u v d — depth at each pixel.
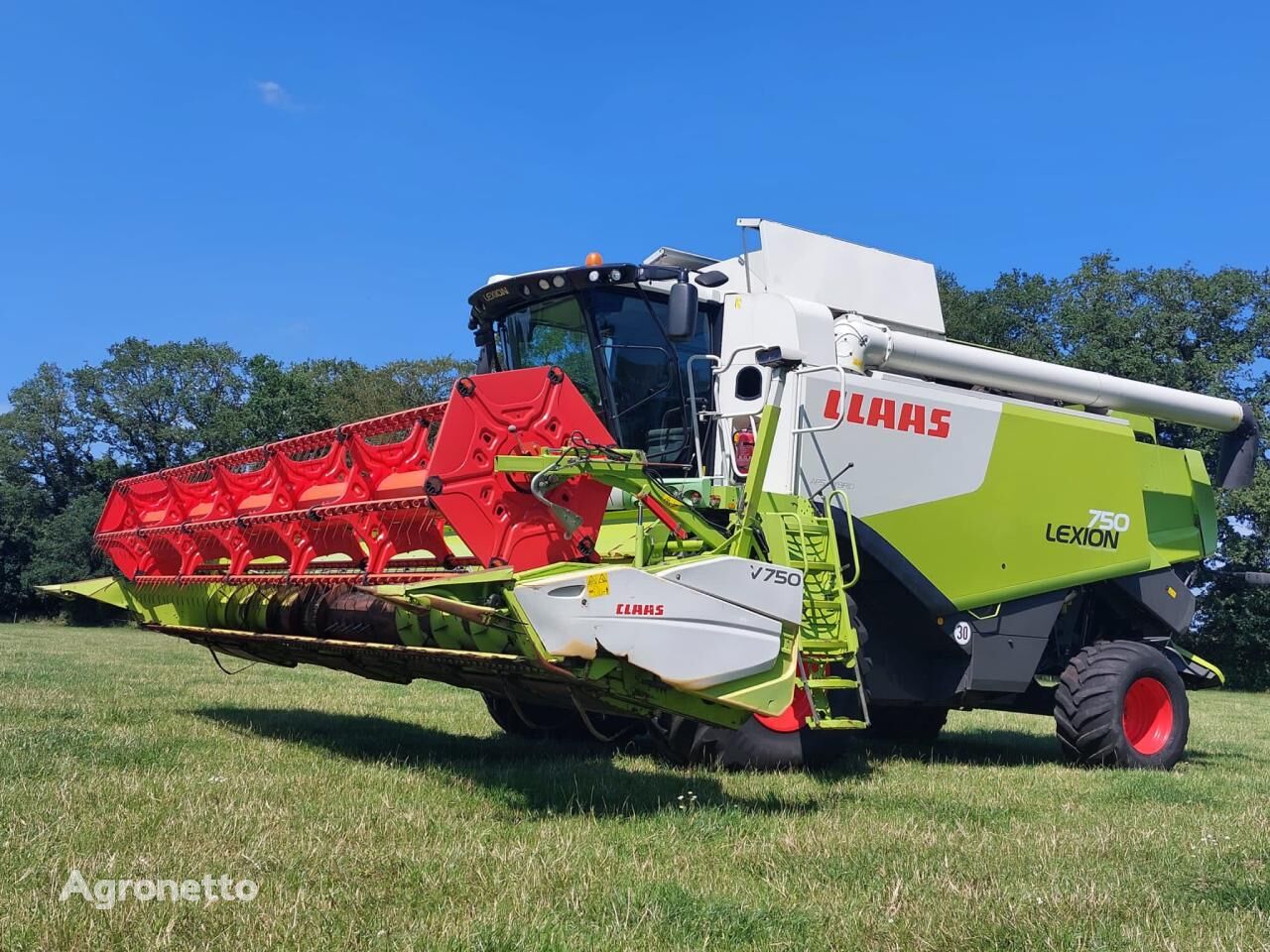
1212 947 3.76
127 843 4.54
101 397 60.28
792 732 7.26
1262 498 31.72
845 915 3.95
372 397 51.03
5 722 8.17
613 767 7.02
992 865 4.79
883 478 8.02
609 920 3.80
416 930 3.58
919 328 9.45
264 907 3.73
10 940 3.36
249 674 14.28
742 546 6.31
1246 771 9.26
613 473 5.86
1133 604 9.95
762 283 8.78
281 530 6.68
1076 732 8.95
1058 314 38.88
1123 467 9.77
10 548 53.66
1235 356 35.69
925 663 8.74
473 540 5.48
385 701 11.22
